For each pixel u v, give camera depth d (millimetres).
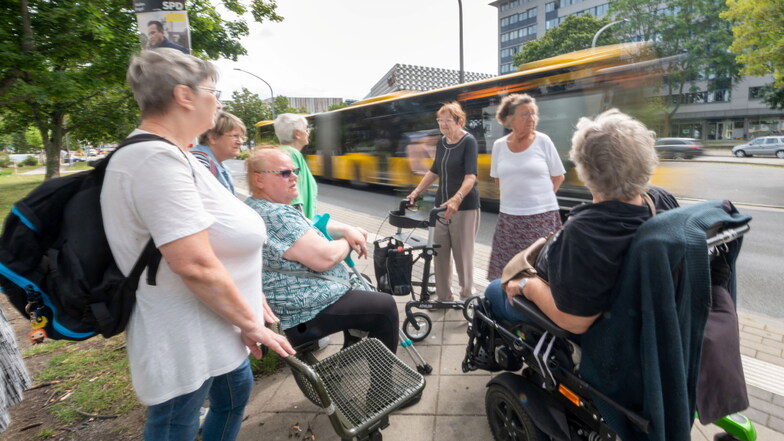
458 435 2271
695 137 44156
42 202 1260
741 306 4246
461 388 2684
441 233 3674
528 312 1822
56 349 3523
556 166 3352
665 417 1435
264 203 2189
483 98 9180
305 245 2115
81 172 1332
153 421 1455
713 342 1573
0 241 1255
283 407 2574
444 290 3777
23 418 2650
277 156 2178
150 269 1308
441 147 3684
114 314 1291
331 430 2363
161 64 1349
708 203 1550
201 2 12766
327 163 16031
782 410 2393
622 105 7191
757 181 14680
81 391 2889
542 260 1874
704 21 26922
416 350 3045
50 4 8953
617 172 1419
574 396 1770
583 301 1468
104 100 19406
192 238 1282
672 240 1320
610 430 1633
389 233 7430
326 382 1976
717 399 1576
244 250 1519
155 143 1272
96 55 10141
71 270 1246
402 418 2428
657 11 28703
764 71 19234
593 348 1578
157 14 2930
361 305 2273
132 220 1279
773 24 17984
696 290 1381
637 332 1432
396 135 12047
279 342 1564
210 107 1482
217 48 13625
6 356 1757
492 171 3580
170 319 1362
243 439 2326
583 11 62406
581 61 7508
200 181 1409
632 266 1380
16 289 1317
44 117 17531
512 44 74625
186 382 1402
